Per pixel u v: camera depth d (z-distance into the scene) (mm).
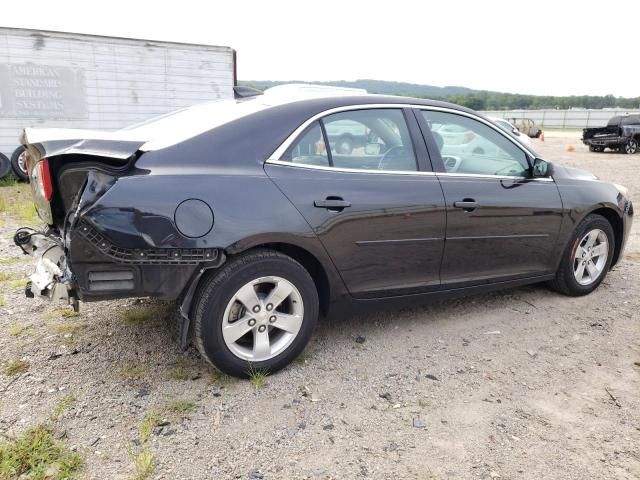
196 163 2824
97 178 2654
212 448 2498
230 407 2814
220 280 2836
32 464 2324
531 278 4191
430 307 4242
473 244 3699
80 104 11398
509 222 3838
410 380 3145
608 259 4672
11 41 10648
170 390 2949
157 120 3543
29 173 3328
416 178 3438
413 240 3408
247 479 2311
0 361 3205
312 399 2916
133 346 3422
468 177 3684
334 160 3215
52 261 2916
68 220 2717
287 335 3141
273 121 3084
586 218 4402
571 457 2516
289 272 3014
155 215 2635
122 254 2625
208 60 12312
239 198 2816
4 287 4434
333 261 3150
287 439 2580
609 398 3023
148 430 2578
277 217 2898
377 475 2361
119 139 2869
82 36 11125
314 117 3184
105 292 2670
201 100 12438
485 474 2389
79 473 2299
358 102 3379
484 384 3129
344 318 3412
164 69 11938
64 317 3830
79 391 2908
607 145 23125
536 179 4078
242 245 2818
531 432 2695
